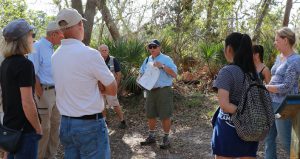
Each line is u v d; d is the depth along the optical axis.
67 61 3.15
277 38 4.28
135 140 6.86
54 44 4.94
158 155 6.06
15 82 3.19
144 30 12.86
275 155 4.59
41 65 4.83
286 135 4.07
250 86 3.20
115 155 6.05
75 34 3.22
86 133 3.16
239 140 3.30
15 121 3.25
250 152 3.34
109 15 12.19
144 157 5.96
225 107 3.19
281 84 4.16
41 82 4.84
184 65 12.52
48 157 5.25
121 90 9.52
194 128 7.61
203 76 11.63
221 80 3.23
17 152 3.28
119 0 15.80
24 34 3.25
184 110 8.95
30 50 3.32
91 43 11.21
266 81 4.82
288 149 4.11
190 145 6.52
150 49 6.25
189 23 12.80
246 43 3.30
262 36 14.15
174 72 6.21
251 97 3.18
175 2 12.74
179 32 12.68
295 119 3.02
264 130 3.17
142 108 8.93
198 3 13.09
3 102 3.31
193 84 11.39
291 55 4.23
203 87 11.02
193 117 8.38
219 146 3.41
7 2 13.81
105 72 3.16
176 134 7.21
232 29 14.52
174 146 6.47
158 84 6.22
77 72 3.12
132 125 7.84
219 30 13.74
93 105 3.17
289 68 4.14
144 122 8.05
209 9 13.42
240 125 3.18
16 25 3.24
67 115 3.21
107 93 3.26
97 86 3.23
